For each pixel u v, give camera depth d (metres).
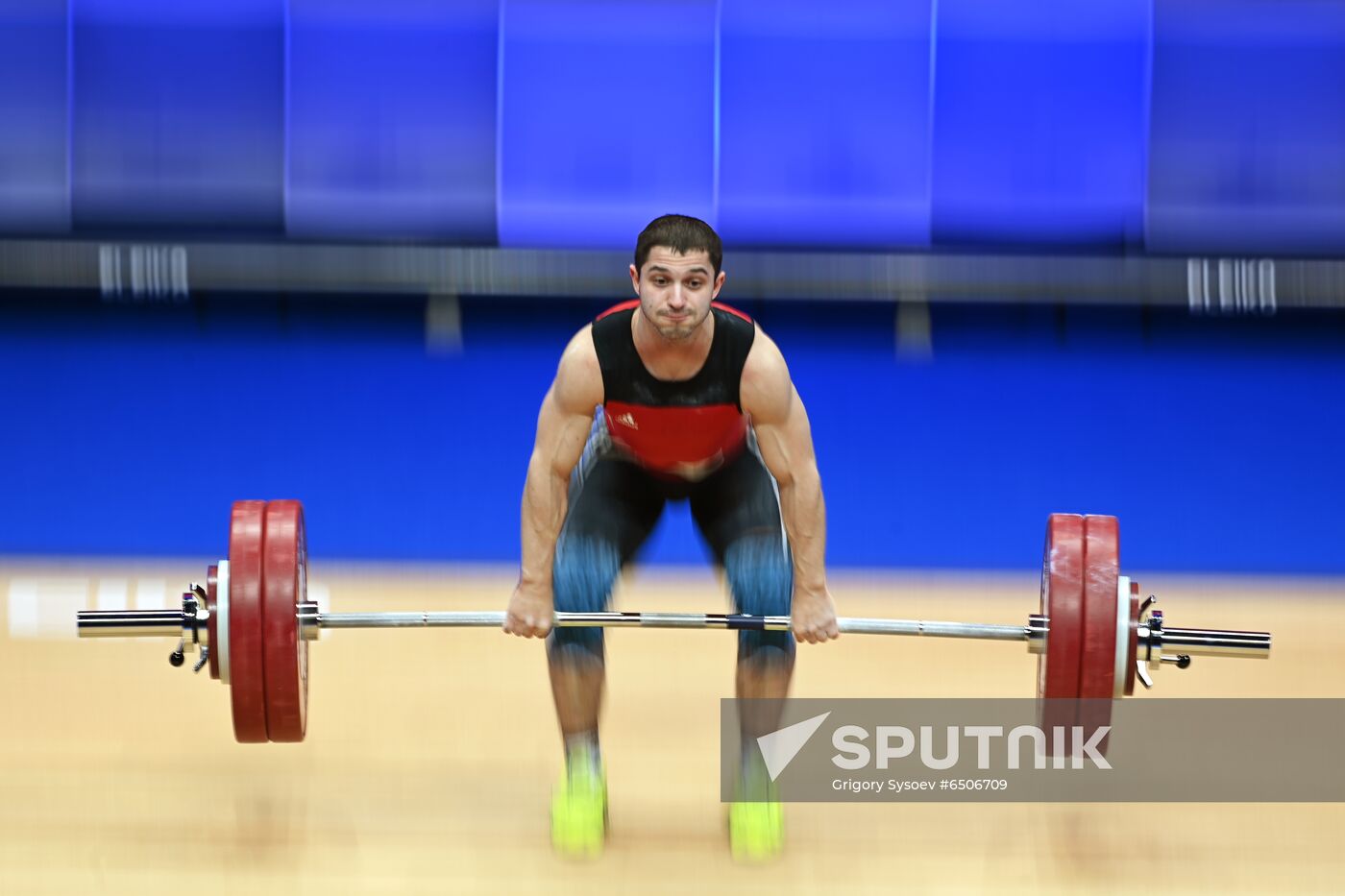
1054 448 21.47
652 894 9.20
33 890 9.07
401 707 12.56
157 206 25.22
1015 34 24.91
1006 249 25.25
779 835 9.77
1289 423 22.47
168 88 25.03
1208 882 9.51
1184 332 26.03
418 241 25.27
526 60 24.92
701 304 8.93
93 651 13.93
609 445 10.20
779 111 25.00
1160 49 24.94
